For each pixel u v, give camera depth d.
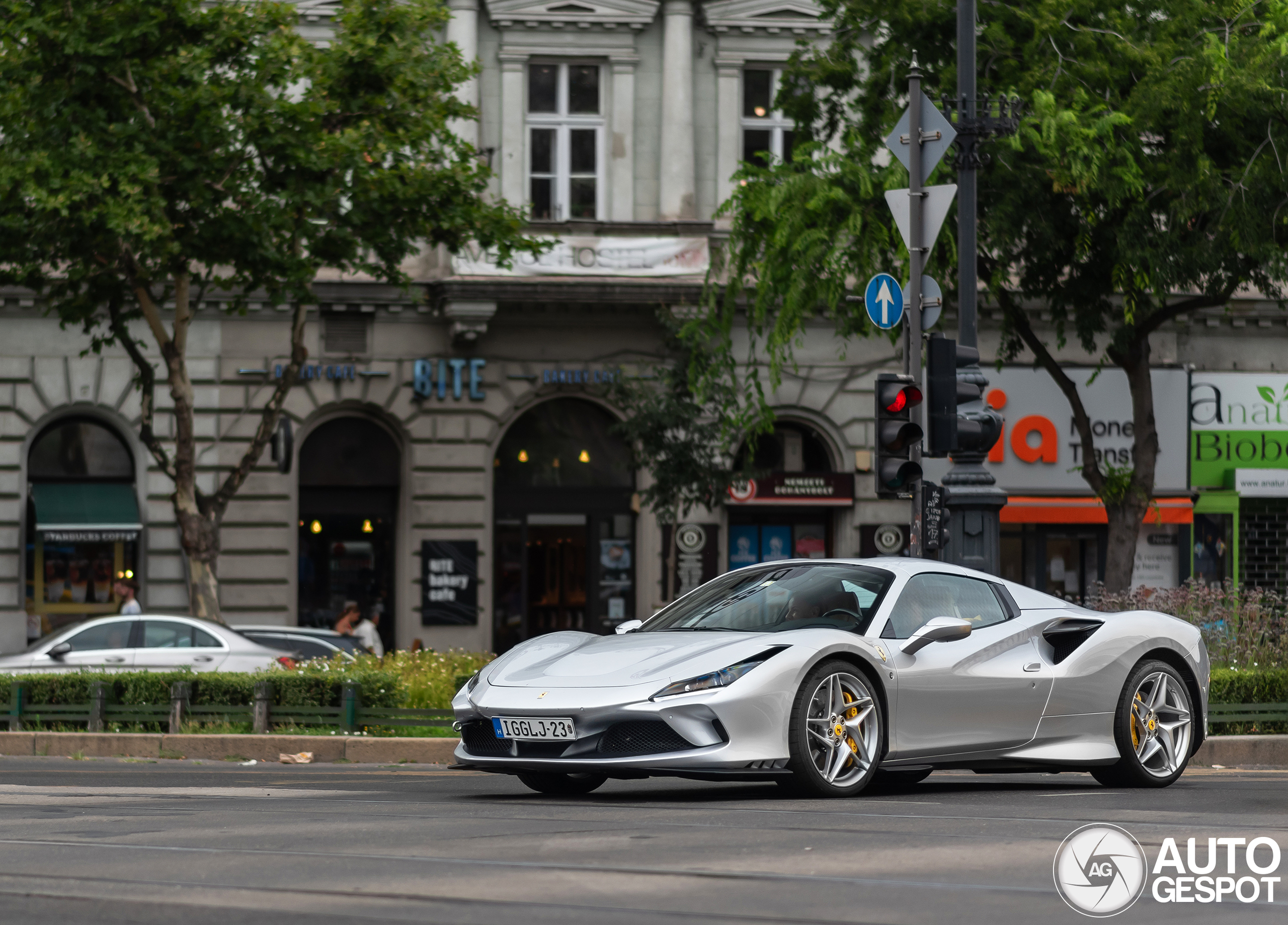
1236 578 33.38
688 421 26.22
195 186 21.34
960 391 15.53
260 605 29.48
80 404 29.23
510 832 7.38
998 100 16.48
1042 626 10.59
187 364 29.44
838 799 9.23
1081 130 21.12
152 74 21.20
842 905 5.39
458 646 30.20
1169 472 33.22
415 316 30.23
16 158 20.67
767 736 8.92
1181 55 22.17
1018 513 32.31
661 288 29.86
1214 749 14.83
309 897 5.57
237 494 29.47
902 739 9.65
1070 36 22.70
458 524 30.27
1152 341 33.31
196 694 16.61
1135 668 10.83
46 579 29.56
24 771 13.59
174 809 8.96
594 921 5.06
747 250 24.14
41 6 20.73
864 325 22.70
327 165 21.69
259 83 21.56
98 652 21.77
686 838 7.13
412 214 23.28
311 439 30.33
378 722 15.95
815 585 10.25
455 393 30.19
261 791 10.59
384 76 22.44
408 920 5.10
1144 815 8.25
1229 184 22.23
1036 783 11.39
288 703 16.36
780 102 26.25
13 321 29.09
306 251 23.64
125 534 29.05
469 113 23.66
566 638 10.15
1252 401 33.56
